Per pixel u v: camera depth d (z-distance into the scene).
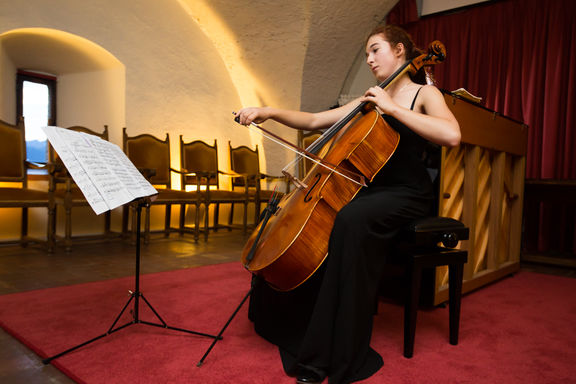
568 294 2.53
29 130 4.49
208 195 4.16
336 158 1.43
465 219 2.45
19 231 3.88
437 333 1.75
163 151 4.36
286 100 5.47
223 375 1.27
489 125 2.53
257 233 1.49
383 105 1.46
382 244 1.40
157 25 4.62
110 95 4.50
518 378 1.33
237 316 1.85
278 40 4.91
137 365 1.32
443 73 5.44
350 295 1.28
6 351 1.45
